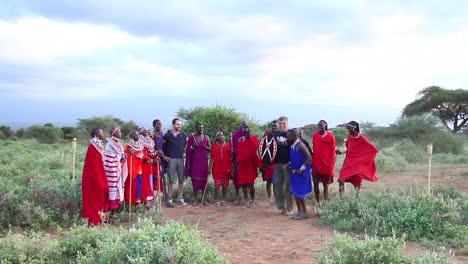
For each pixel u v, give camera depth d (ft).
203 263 17.10
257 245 23.77
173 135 35.94
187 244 17.49
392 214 26.40
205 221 30.25
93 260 18.02
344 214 29.04
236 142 36.47
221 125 52.34
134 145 31.35
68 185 33.27
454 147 96.63
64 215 28.19
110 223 28.04
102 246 18.67
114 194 29.14
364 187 44.57
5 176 46.03
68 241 20.81
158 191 33.45
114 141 29.63
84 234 21.20
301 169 29.96
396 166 63.31
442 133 97.50
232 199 38.75
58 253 19.63
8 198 28.81
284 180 32.09
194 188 36.37
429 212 25.85
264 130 60.90
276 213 32.81
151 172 32.83
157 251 16.76
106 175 28.81
